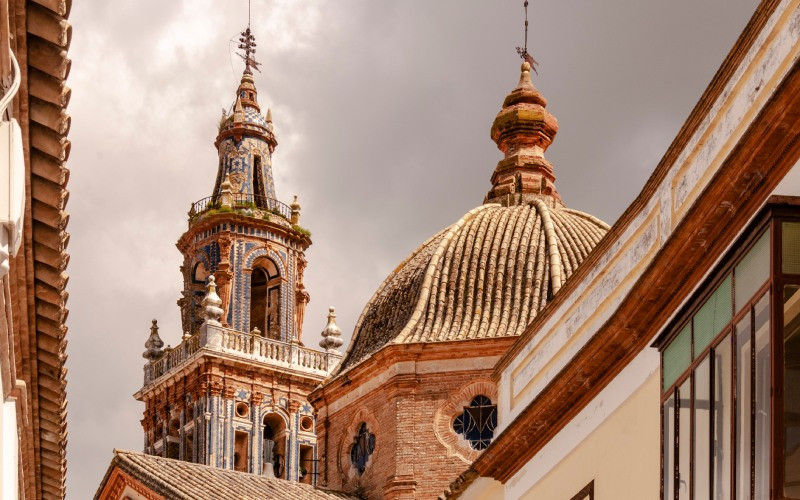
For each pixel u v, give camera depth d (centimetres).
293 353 6581
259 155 7031
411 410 3781
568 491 2286
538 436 2419
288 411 6488
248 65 7262
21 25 1706
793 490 1561
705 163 1919
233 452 6325
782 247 1617
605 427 2184
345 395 3984
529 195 4194
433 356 3797
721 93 1875
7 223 1586
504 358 2600
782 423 1576
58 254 2033
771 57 1756
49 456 2562
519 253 3916
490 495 2662
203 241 6794
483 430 3747
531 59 4456
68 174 1936
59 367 2270
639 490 2027
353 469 3909
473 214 4100
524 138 4297
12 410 2161
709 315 1761
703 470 1752
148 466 3709
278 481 3872
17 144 1592
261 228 6800
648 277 2000
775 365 1588
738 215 1797
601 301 2253
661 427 1895
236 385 6425
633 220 2161
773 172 1719
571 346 2344
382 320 4031
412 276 4044
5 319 1962
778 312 1603
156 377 6675
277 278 6812
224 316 6606
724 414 1705
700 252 1892
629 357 2119
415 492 3722
